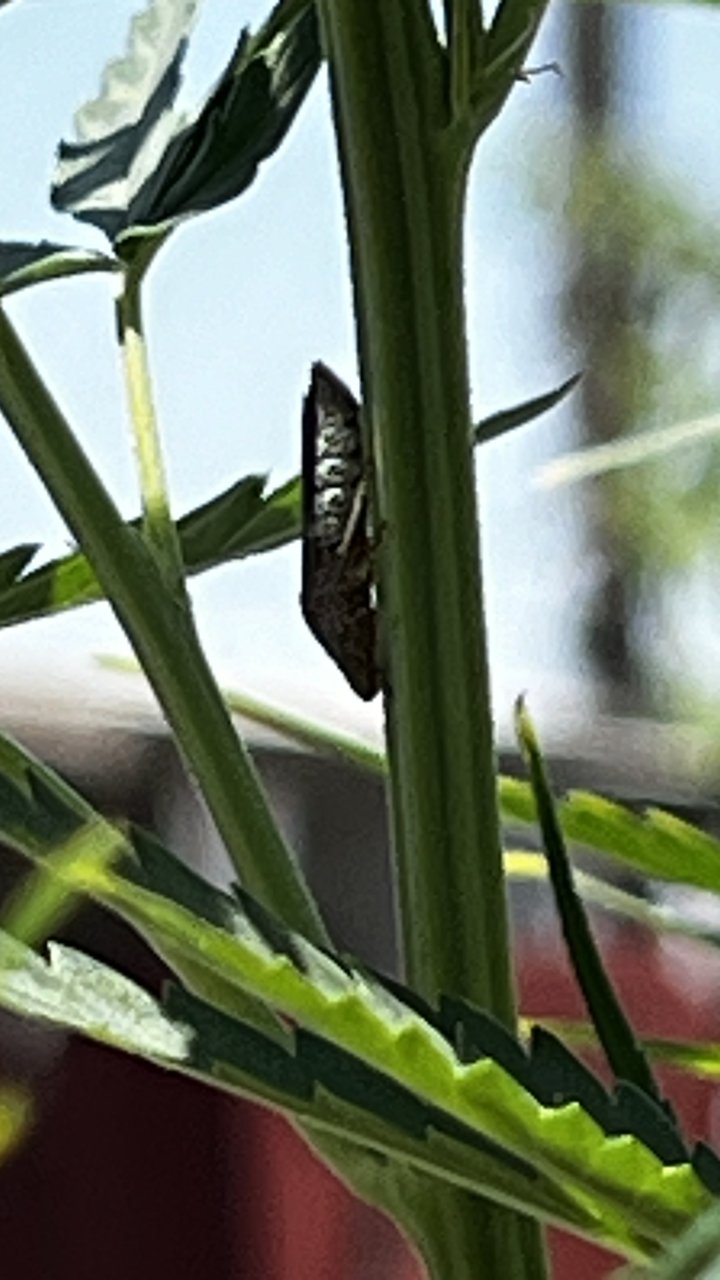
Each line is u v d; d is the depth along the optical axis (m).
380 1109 0.13
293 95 0.17
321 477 0.15
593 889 0.18
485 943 0.15
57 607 0.17
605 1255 0.29
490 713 0.15
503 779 0.18
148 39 0.18
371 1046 0.13
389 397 0.15
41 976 0.13
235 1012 0.15
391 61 0.15
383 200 0.15
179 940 0.13
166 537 0.16
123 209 0.17
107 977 0.13
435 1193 0.15
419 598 0.15
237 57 0.17
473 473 0.15
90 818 0.14
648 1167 0.13
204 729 0.16
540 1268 0.15
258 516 0.18
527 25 0.15
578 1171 0.13
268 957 0.13
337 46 0.15
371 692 0.15
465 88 0.15
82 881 0.13
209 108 0.17
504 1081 0.13
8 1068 0.33
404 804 0.15
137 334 0.16
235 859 0.15
